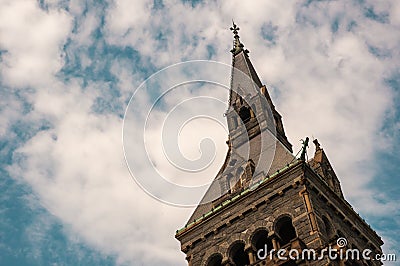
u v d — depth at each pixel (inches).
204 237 2303.2
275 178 2277.3
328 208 2235.5
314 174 2277.3
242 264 2219.5
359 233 2298.2
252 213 2253.9
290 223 2193.7
